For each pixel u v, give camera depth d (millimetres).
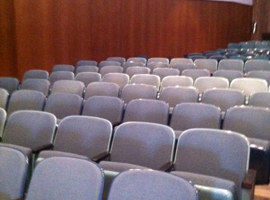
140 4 9062
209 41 10828
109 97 3367
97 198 1611
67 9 7391
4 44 6301
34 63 6867
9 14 6336
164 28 9711
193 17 10297
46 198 1696
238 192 1990
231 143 2080
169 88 3729
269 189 2498
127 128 2432
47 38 7062
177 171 2113
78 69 5668
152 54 9570
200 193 1734
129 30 8906
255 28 12406
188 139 2213
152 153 2307
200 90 4141
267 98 3242
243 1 11719
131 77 4766
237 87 3986
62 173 1707
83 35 7801
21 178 1856
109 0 8297
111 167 2053
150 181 1542
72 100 3492
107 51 8430
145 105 3143
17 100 3723
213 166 2102
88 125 2576
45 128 2709
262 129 2648
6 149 1951
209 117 2836
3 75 6340
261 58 6195
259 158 2340
